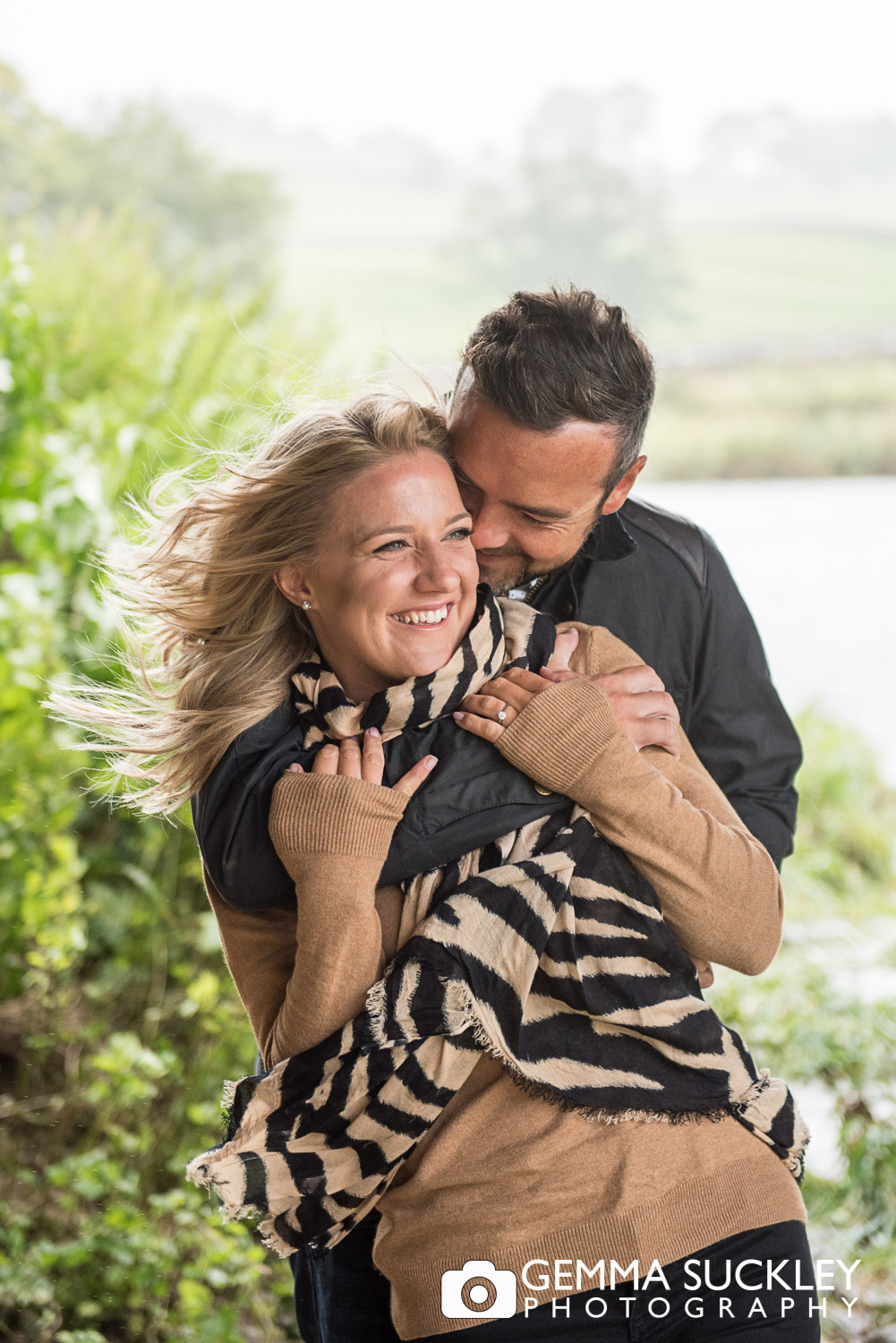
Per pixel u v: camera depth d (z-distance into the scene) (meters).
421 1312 1.63
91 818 4.38
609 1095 1.66
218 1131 3.25
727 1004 4.21
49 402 4.98
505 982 1.65
